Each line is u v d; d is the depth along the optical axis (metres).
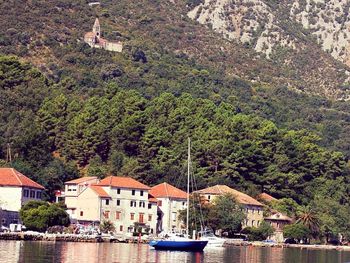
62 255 167.38
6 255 159.62
